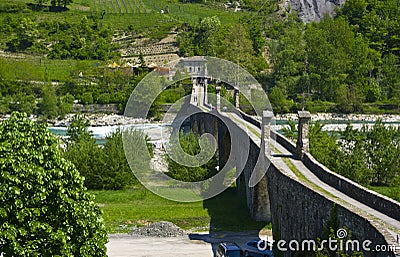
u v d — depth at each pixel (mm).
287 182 37719
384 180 68250
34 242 24281
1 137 25609
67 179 25969
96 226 26141
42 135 26234
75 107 146500
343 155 60406
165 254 46781
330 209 28297
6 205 24094
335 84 161375
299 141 45531
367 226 23625
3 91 158250
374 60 186375
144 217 57500
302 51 172000
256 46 181250
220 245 45031
